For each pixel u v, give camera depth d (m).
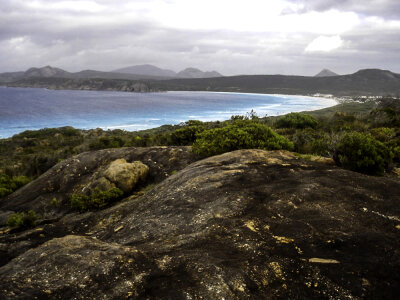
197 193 5.47
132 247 3.73
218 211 4.58
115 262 3.27
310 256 3.19
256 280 2.82
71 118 94.62
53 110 120.81
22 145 39.19
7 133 67.38
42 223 7.70
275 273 2.93
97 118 94.81
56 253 3.54
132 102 175.88
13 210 9.54
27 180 12.76
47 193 10.23
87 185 9.32
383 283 2.71
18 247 5.95
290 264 3.07
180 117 98.31
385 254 3.11
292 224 3.96
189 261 3.21
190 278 2.89
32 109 124.19
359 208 4.36
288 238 3.60
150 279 2.94
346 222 3.92
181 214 4.81
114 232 5.31
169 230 4.37
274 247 3.42
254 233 3.82
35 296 2.73
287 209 4.46
